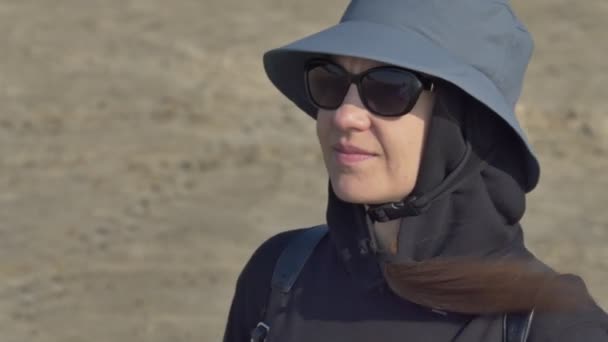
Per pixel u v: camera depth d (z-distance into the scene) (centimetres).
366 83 310
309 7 2266
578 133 1725
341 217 331
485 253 313
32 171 1548
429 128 314
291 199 1471
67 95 1803
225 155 1608
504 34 315
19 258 1288
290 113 1772
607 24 2223
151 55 1972
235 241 1339
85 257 1294
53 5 2180
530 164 313
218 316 1153
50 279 1239
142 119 1723
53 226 1377
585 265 1283
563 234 1379
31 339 1109
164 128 1692
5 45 1994
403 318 315
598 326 294
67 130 1684
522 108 1803
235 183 1519
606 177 1580
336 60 320
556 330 292
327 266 339
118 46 2003
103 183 1513
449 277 301
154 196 1474
